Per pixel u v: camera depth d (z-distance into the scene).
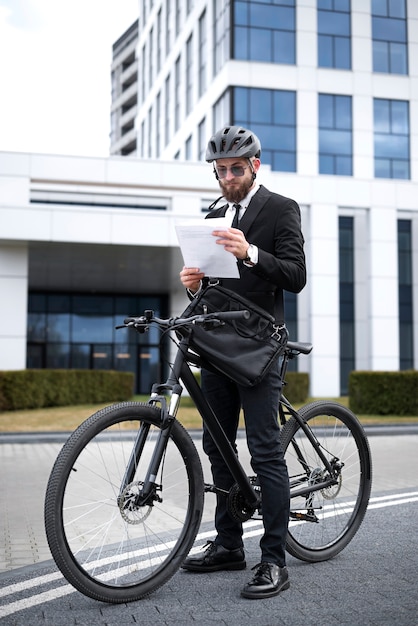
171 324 3.10
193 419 14.18
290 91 26.83
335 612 2.86
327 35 27.53
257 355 3.20
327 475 3.73
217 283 3.23
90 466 2.91
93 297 28.91
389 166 27.89
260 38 26.70
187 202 21.30
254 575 3.14
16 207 18.80
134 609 2.90
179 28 34.22
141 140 42.62
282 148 26.62
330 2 27.62
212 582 3.29
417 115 28.27
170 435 3.14
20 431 12.41
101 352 28.77
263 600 3.02
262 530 4.45
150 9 41.16
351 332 27.72
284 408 3.70
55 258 21.41
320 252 25.19
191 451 3.22
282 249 3.29
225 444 3.24
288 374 20.91
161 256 20.92
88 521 2.89
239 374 3.15
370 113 27.64
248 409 3.26
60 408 18.34
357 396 16.55
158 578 3.08
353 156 27.33
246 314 3.04
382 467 8.12
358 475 3.91
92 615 2.81
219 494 3.32
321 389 24.89
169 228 19.39
